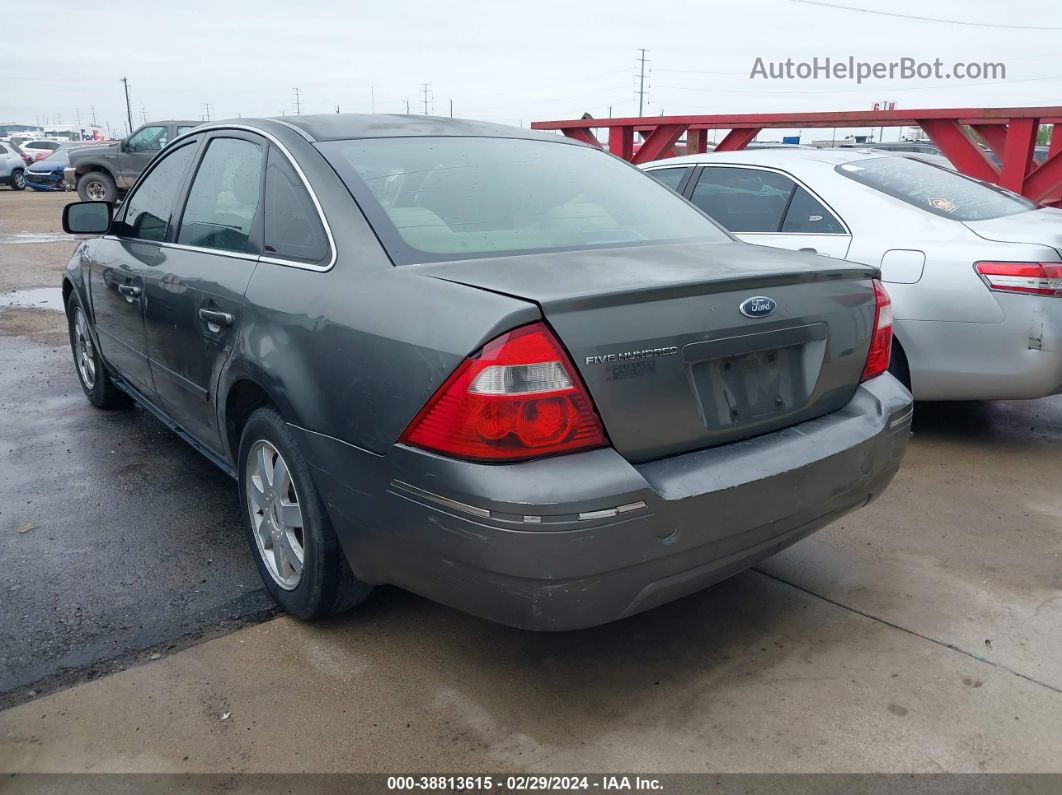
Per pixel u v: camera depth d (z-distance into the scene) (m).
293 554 2.91
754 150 5.51
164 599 3.13
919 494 4.05
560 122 9.91
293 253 2.88
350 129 3.19
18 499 4.00
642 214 3.20
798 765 2.29
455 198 2.91
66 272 5.24
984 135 7.46
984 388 4.34
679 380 2.33
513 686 2.64
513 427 2.12
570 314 2.17
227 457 3.37
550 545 2.11
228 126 3.57
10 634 2.89
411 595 3.18
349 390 2.45
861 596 3.15
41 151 35.88
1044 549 3.50
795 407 2.65
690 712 2.51
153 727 2.44
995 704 2.53
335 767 2.29
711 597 3.16
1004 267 4.16
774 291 2.56
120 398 5.31
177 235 3.76
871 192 4.78
